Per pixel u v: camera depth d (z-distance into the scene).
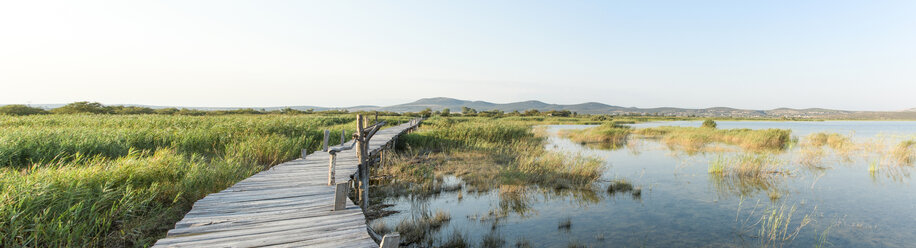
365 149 7.81
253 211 5.21
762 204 8.08
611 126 33.19
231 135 14.22
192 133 13.48
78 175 6.15
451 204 8.09
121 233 5.17
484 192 9.16
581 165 11.23
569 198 8.63
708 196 8.82
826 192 9.09
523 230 6.52
